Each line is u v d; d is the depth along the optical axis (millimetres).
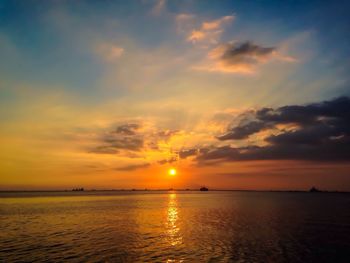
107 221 64062
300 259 31000
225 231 49062
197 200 172000
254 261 30297
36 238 43312
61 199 194125
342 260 30703
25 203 140125
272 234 45906
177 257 32031
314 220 64875
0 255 32969
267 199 187750
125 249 35906
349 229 51156
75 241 40844
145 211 90188
